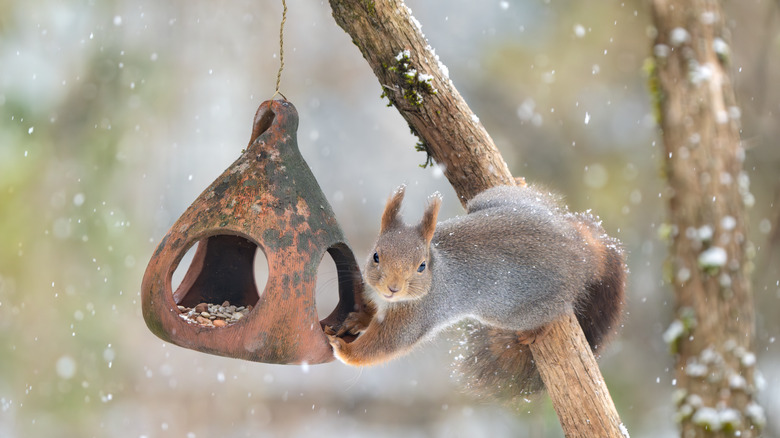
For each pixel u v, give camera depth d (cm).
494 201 651
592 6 1723
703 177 965
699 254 962
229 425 1623
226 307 637
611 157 1678
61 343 1430
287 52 1895
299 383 1733
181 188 1681
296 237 568
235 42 1797
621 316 693
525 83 1742
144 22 1600
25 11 1490
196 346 558
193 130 1736
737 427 933
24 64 1455
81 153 1466
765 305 1341
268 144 593
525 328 632
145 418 1531
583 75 1722
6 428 1387
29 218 1404
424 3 1898
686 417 955
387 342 590
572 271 627
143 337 1544
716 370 945
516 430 1448
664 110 992
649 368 1461
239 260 682
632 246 1582
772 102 1422
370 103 2023
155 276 562
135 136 1542
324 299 1703
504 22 1798
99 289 1438
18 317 1406
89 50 1527
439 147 649
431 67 624
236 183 579
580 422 630
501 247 618
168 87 1620
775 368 1353
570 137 1708
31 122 1430
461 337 734
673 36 988
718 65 986
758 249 1355
